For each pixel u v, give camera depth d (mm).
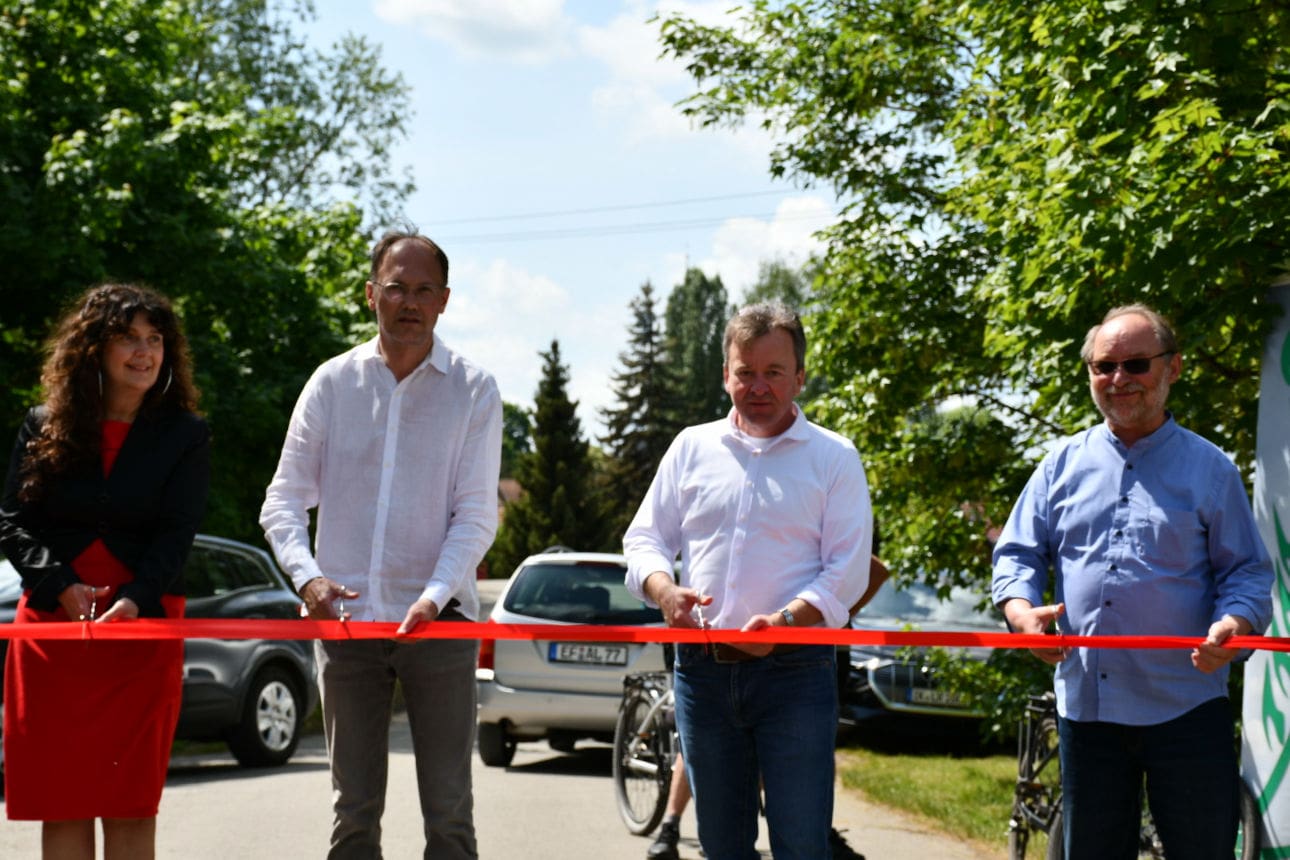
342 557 4262
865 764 11867
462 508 4281
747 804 4090
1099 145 6527
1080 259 6633
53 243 17609
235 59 37344
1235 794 3934
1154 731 3910
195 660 10609
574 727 10969
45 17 19984
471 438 4332
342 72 39250
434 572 4188
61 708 4121
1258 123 6043
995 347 8156
